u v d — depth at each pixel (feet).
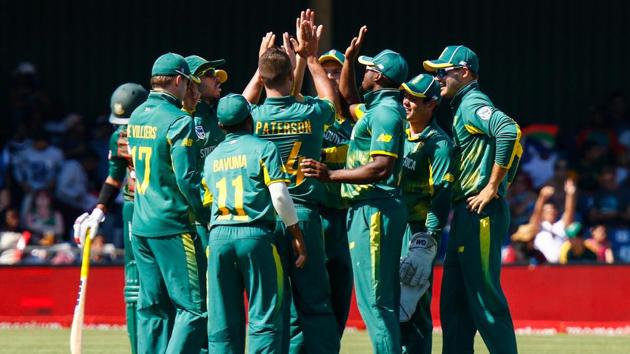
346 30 242.99
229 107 100.89
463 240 106.52
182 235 104.58
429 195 110.73
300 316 104.83
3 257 190.90
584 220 209.26
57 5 242.78
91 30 243.19
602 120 229.04
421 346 110.93
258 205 99.86
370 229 102.53
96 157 220.64
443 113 230.68
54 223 205.98
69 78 242.99
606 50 243.81
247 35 243.81
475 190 106.01
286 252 103.76
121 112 114.21
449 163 107.34
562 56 244.22
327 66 114.32
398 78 104.17
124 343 148.87
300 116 103.96
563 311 173.06
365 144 103.50
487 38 244.22
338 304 112.68
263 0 243.40
